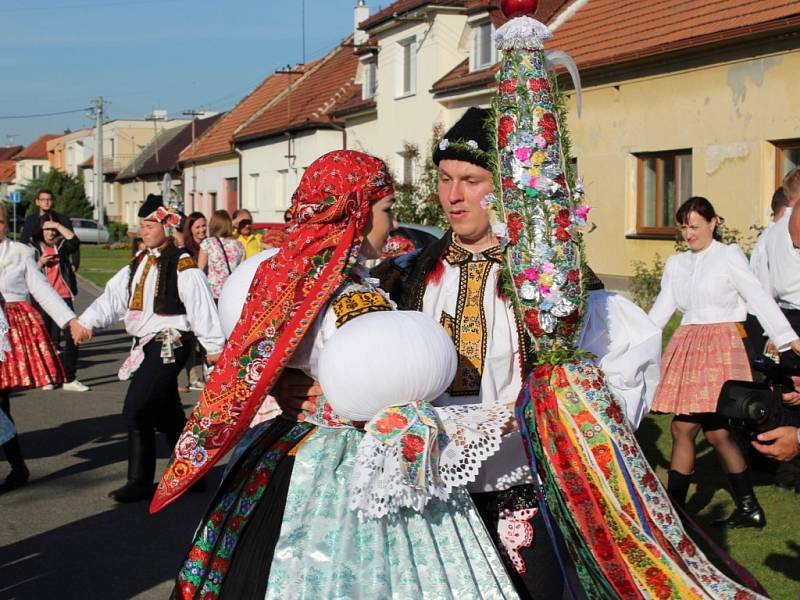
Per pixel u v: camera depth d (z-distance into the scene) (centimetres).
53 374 694
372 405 251
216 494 279
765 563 464
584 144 1669
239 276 297
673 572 247
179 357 614
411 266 306
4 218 698
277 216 3319
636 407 287
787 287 578
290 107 3309
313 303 260
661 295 553
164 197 620
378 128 2512
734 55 1364
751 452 621
